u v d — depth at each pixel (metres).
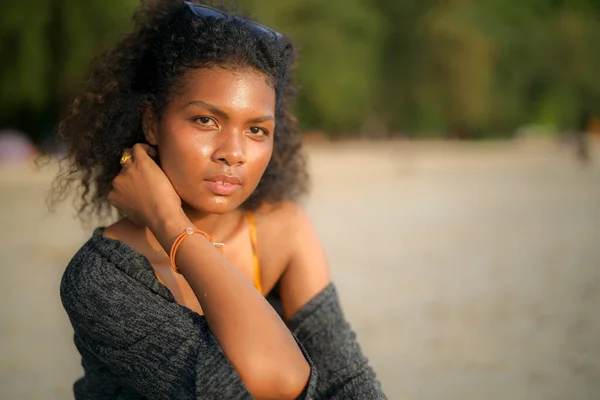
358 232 11.91
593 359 5.33
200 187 1.70
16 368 5.02
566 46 52.97
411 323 6.21
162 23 1.86
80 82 2.09
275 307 1.96
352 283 7.86
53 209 2.15
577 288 7.76
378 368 5.04
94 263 1.65
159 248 1.82
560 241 11.22
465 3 47.78
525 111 55.25
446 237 11.48
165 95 1.73
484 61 46.81
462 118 48.25
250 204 1.96
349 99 43.88
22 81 29.70
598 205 16.69
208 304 1.54
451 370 5.03
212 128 1.70
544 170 29.62
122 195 1.75
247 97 1.68
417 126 50.50
